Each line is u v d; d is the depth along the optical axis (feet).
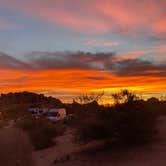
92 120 65.57
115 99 64.75
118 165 48.93
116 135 62.39
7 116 187.01
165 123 71.82
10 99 294.66
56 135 93.56
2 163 36.09
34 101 305.53
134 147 57.47
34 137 79.71
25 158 38.75
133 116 61.57
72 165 52.75
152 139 61.26
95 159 54.39
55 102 295.89
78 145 70.28
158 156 50.24
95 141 66.59
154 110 70.23
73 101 70.54
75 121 71.56
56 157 60.44
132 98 64.18
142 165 46.88
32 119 103.35
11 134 38.60
